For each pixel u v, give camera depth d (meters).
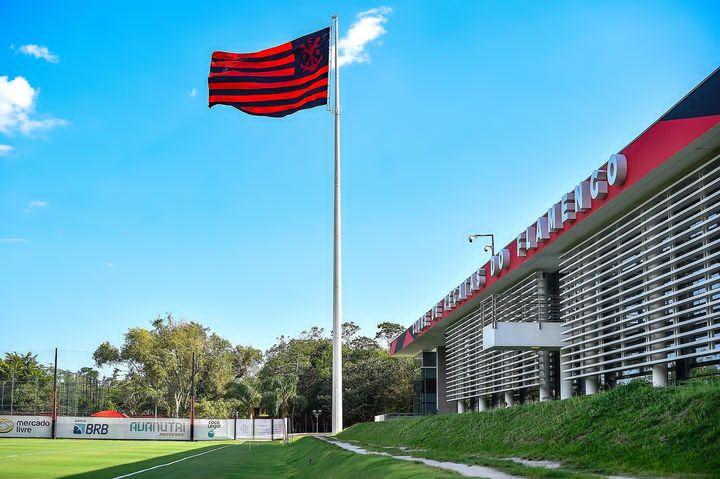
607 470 13.05
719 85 18.52
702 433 12.61
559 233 30.88
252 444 56.59
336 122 43.25
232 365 137.38
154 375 122.00
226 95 32.62
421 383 73.31
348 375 108.12
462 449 21.48
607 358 29.52
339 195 42.75
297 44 33.09
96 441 60.12
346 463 20.19
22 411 83.81
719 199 21.12
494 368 44.84
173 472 25.78
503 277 39.53
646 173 22.78
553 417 18.53
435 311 56.94
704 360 22.56
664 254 24.14
